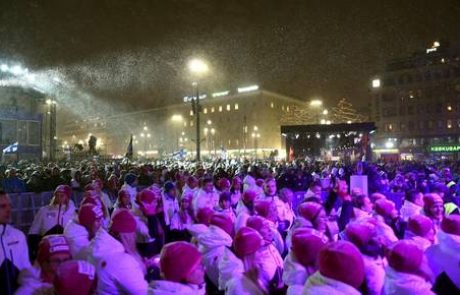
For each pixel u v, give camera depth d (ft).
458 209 26.91
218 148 353.31
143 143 423.23
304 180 49.62
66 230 14.62
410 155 240.32
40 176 41.39
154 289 10.53
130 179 33.81
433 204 20.01
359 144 119.75
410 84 266.57
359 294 9.52
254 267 12.66
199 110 86.69
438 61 258.57
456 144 247.50
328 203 24.17
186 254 10.59
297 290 12.06
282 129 122.11
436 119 255.91
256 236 13.00
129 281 11.94
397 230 20.99
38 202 38.32
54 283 9.63
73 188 40.32
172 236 28.25
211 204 28.81
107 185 38.88
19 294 11.51
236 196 32.81
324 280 9.77
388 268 11.76
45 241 12.09
